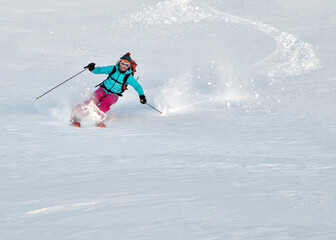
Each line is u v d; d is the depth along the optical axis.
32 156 9.15
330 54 26.53
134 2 48.66
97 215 4.22
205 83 22.30
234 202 4.66
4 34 35.78
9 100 16.84
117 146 10.30
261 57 28.06
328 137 11.33
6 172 7.74
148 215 4.12
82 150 9.81
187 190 5.50
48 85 20.80
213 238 3.35
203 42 33.72
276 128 12.58
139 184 6.10
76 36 35.91
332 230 3.51
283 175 6.78
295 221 3.83
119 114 15.33
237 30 36.28
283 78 22.05
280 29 34.81
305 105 15.92
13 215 4.59
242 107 16.16
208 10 43.28
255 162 8.21
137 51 31.53
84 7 48.69
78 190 5.86
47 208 4.77
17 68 24.89
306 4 43.06
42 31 37.56
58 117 14.08
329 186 5.77
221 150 9.82
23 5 49.41
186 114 15.20
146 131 12.30
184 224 3.75
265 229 3.56
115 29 38.25
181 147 10.19
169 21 40.53
